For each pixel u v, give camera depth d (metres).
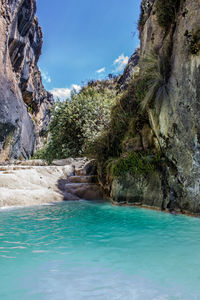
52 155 13.74
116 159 7.23
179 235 3.40
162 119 5.33
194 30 4.50
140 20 8.56
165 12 5.85
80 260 2.45
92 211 5.43
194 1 4.65
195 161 4.54
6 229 3.78
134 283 1.93
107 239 3.22
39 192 6.94
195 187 4.60
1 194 6.07
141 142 6.59
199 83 4.31
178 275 2.08
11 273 2.13
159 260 2.45
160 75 5.36
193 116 4.48
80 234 3.48
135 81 7.35
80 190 7.84
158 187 5.60
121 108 7.91
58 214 5.05
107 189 7.70
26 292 1.79
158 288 1.84
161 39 6.29
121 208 5.83
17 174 7.71
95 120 12.78
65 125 13.53
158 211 5.33
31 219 4.53
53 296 1.73
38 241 3.13
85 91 18.14
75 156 13.16
